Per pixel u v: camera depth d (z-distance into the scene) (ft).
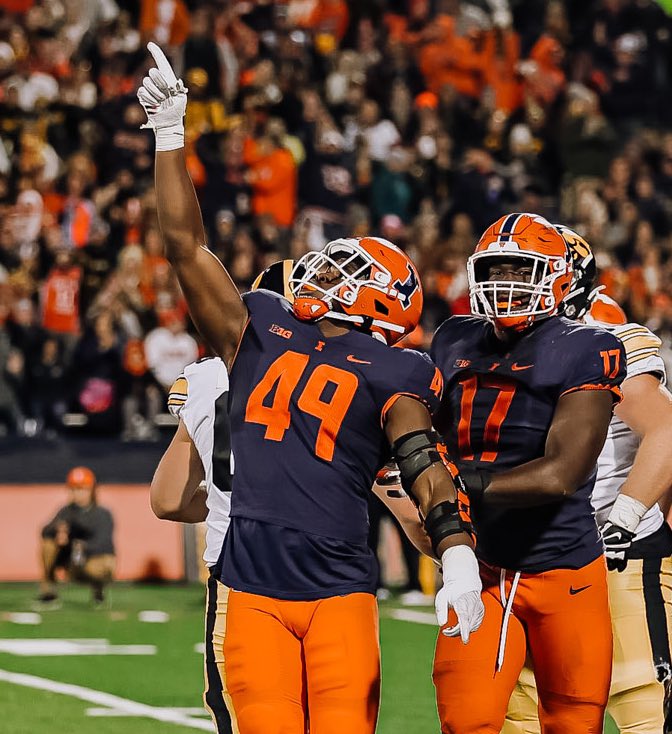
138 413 139.54
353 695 37.70
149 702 78.33
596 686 43.93
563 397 43.06
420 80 190.19
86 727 71.51
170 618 113.09
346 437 38.52
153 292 143.64
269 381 39.14
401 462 38.09
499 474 42.42
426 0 199.31
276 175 164.66
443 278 151.94
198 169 161.17
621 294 147.33
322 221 165.89
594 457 42.42
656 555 48.85
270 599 38.40
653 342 48.14
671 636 49.03
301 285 40.29
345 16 192.13
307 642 38.17
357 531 38.81
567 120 185.78
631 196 179.32
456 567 36.45
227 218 150.51
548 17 204.23
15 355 137.59
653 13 205.77
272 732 37.68
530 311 43.91
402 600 124.47
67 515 120.78
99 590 121.49
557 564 43.68
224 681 41.19
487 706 43.34
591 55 204.64
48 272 148.05
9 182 157.48
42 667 89.56
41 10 170.09
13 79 161.99
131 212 152.76
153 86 39.27
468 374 44.93
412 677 85.92
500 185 174.70
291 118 172.24
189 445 44.39
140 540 137.59
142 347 140.15
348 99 179.63
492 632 43.60
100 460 136.87
